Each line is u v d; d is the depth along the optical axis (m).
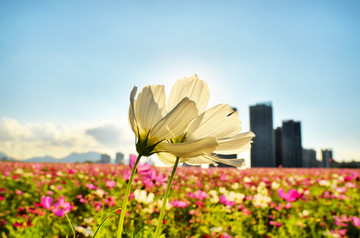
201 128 0.78
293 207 3.72
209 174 7.47
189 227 2.52
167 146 0.65
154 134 0.66
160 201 2.73
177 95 0.78
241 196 3.20
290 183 6.56
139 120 0.69
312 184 6.58
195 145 0.61
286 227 2.95
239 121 0.81
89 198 3.20
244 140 0.78
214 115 0.79
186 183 5.77
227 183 5.88
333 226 3.09
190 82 0.79
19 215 2.54
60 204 2.28
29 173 6.05
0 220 2.41
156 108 0.70
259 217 3.04
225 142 0.76
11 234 2.06
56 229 2.30
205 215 2.89
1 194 3.71
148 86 0.72
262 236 2.64
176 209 2.89
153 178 2.58
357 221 2.80
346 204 4.09
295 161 93.69
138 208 2.46
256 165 93.75
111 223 2.26
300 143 94.25
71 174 6.27
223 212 3.03
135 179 3.68
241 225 2.74
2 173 6.04
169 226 2.44
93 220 2.37
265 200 3.22
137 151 0.67
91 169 8.55
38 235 2.12
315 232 2.84
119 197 3.53
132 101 0.69
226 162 0.74
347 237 2.66
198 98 0.79
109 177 5.84
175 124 0.66
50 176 5.74
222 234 2.34
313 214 3.51
